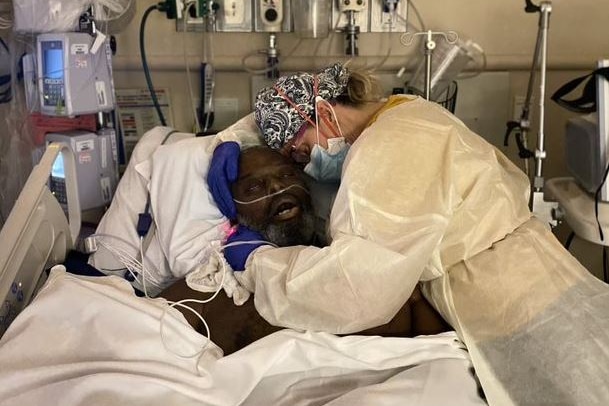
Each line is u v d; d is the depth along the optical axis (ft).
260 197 4.62
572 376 3.54
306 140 4.86
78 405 3.37
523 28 6.82
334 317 3.77
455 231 4.07
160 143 5.54
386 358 3.79
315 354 3.76
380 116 4.53
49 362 3.65
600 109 4.87
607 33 6.84
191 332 3.87
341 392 3.76
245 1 6.66
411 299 4.26
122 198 5.24
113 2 5.65
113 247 5.03
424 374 3.64
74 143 5.58
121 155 7.13
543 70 5.50
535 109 6.98
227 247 4.51
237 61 6.93
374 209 3.87
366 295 3.69
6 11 5.80
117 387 3.47
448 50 6.31
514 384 3.66
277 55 6.86
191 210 4.80
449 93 6.77
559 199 5.72
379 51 6.89
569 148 6.01
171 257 4.72
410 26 6.83
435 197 3.87
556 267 4.01
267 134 4.84
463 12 6.81
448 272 4.12
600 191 4.98
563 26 6.84
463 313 3.94
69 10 5.37
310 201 4.80
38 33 5.50
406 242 3.75
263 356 3.70
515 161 7.11
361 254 3.69
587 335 3.65
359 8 6.53
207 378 3.65
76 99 5.41
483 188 4.10
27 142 6.06
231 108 7.09
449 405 3.48
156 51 7.00
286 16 6.67
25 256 4.18
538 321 3.74
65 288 3.91
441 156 4.08
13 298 4.08
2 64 5.92
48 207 4.52
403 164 4.01
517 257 3.99
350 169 4.01
